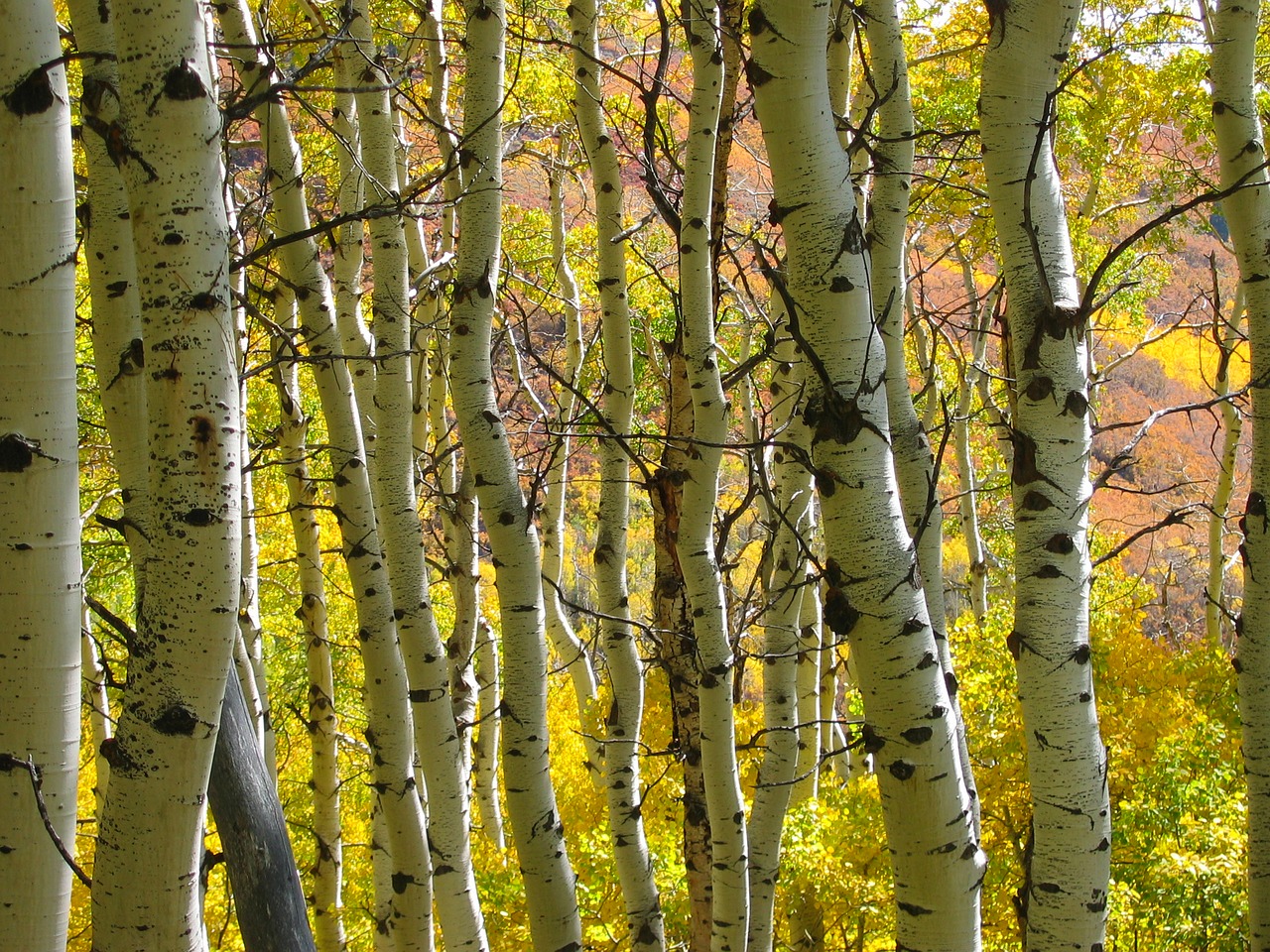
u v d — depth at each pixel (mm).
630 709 6516
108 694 9117
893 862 3117
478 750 11695
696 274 5191
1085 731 3346
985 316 12844
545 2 10062
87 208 3475
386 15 9789
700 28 5090
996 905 8828
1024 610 3391
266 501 14859
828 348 2957
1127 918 8070
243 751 3697
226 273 2541
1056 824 3350
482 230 5238
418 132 11602
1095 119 13008
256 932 3598
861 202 5148
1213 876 7867
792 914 8500
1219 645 13266
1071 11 3182
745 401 12148
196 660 2479
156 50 2434
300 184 5727
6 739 2363
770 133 2932
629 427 6363
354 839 14648
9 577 2352
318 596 8312
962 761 4480
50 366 2373
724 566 6066
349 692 15930
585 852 9461
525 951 9188
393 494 5988
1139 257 14648
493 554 5434
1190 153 16562
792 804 10219
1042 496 3354
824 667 12188
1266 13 11977
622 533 6465
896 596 2990
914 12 12531
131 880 2484
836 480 2982
